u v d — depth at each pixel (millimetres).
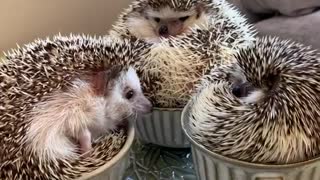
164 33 355
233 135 228
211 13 344
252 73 242
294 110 221
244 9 421
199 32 300
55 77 251
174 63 282
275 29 378
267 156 220
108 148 245
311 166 218
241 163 219
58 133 249
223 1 352
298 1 378
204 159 237
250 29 345
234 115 232
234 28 311
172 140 299
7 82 247
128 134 254
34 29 420
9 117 233
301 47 255
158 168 297
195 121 245
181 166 298
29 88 243
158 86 286
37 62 254
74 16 442
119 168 241
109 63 274
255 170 218
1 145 228
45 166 232
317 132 222
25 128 234
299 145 218
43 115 242
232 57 285
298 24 374
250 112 229
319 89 229
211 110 241
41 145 236
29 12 410
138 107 280
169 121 287
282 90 226
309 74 230
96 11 456
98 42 283
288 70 230
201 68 285
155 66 285
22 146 230
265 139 220
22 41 417
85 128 259
